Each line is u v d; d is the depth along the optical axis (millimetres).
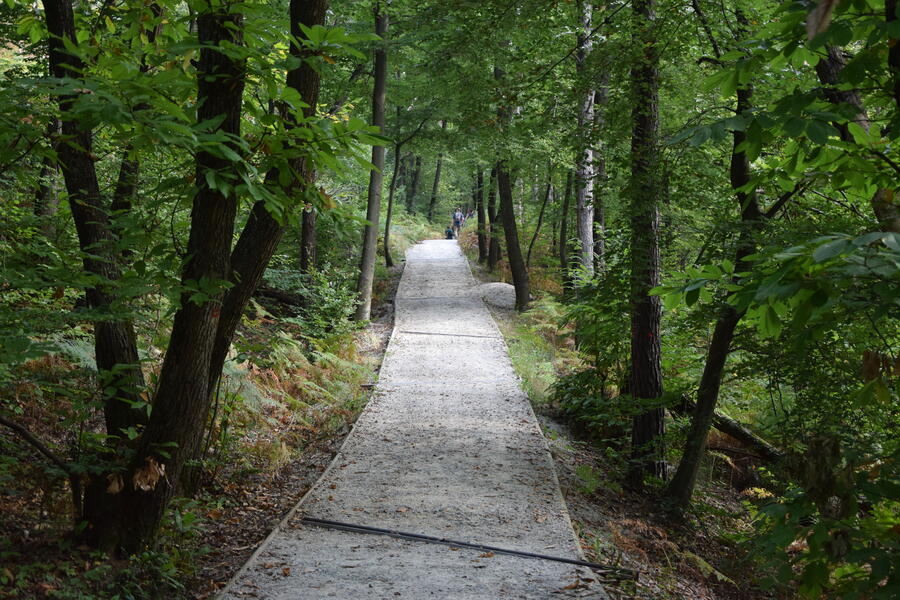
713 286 7414
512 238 21516
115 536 5098
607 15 10219
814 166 3447
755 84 7223
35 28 5535
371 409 11844
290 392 11914
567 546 6590
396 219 40250
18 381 6996
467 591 5473
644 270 9102
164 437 5051
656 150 8531
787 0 2787
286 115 5215
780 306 2762
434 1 10258
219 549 6305
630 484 9484
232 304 6168
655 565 6973
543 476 8828
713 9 8867
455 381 13883
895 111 3027
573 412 12031
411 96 20078
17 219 7629
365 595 5332
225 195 3615
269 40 4215
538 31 10906
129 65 3541
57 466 5395
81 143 5359
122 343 5672
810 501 2801
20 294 6867
